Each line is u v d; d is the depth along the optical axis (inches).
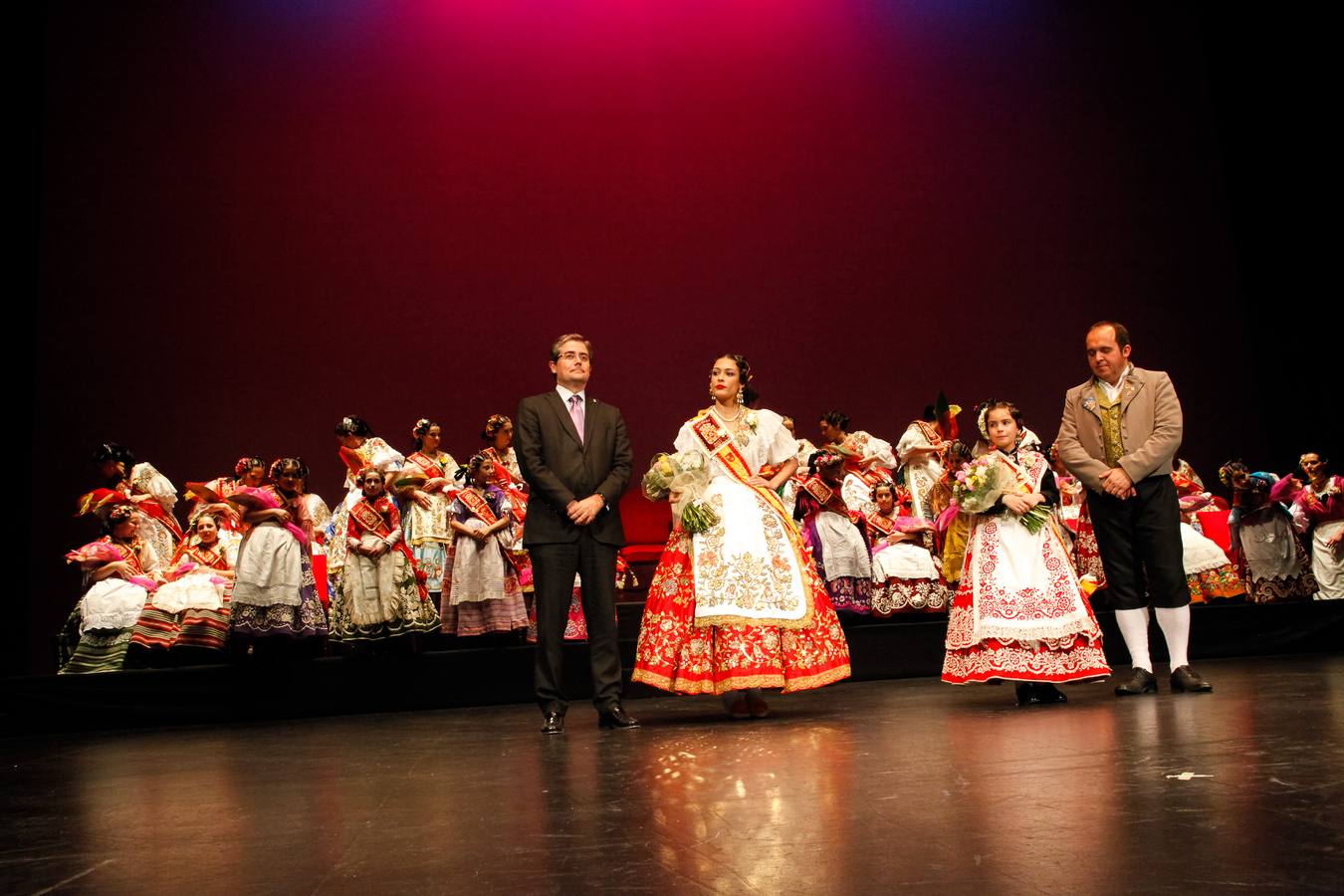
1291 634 239.3
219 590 199.8
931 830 72.4
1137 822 71.6
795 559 156.3
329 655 219.0
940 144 375.2
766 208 362.6
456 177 341.4
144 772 127.1
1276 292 365.7
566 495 150.6
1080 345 374.9
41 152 307.9
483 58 348.5
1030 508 156.3
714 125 362.6
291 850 77.4
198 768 128.3
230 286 319.3
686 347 351.9
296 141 329.4
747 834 74.3
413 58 342.6
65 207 308.7
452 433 332.2
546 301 343.6
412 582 200.1
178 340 313.4
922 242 370.6
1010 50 382.9
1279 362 365.4
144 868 74.0
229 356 316.8
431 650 205.2
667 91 361.1
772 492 159.0
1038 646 153.5
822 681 152.6
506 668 202.7
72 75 313.1
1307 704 133.3
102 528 299.0
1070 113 382.9
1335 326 342.0
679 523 155.6
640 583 280.1
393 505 202.8
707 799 88.3
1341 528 253.6
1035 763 97.8
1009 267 374.3
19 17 308.3
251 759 134.6
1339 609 243.9
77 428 302.8
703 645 152.4
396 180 336.5
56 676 182.2
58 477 299.6
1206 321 378.9
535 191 346.9
